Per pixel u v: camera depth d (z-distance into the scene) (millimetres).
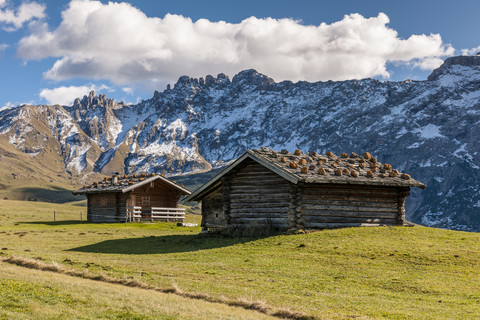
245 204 37375
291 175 33938
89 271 23422
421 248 27906
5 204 116688
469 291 20375
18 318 13883
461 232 33281
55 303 15953
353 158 42156
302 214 34688
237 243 32781
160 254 31438
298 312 16469
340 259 26469
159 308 16219
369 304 18234
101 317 14891
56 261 26750
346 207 36000
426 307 17906
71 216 99188
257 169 37250
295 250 29156
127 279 21391
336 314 16484
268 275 23484
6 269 21562
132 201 70250
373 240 30438
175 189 73812
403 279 22328
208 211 45469
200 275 23266
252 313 16516
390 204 37688
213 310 16375
